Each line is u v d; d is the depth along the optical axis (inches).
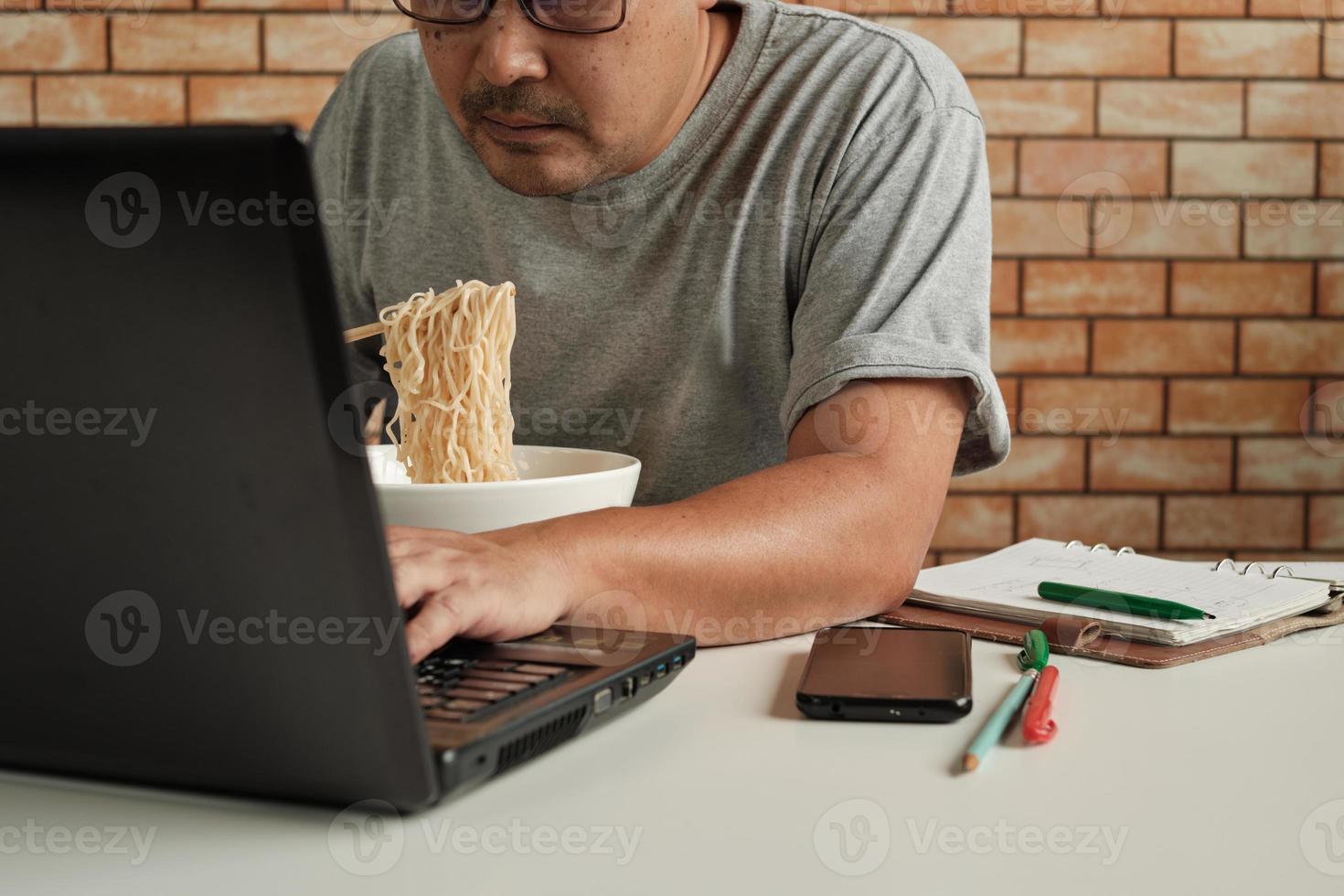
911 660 31.6
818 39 50.9
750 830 22.4
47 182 17.4
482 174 54.4
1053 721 28.2
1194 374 108.2
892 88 49.1
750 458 54.8
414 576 27.8
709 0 49.0
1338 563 46.8
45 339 18.3
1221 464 108.6
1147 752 26.7
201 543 19.0
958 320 44.6
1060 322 108.0
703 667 33.4
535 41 41.1
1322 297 107.3
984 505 109.4
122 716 21.1
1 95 106.8
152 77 106.7
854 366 41.1
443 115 56.1
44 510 19.4
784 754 26.4
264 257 17.1
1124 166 106.7
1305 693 31.3
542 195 45.0
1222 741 27.4
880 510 38.2
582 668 27.2
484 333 39.5
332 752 20.3
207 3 105.8
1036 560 45.8
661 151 50.6
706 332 51.9
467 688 25.3
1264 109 106.0
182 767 21.6
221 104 107.0
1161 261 107.3
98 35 106.1
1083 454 108.7
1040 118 106.3
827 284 45.4
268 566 18.9
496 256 54.8
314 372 17.6
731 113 50.4
